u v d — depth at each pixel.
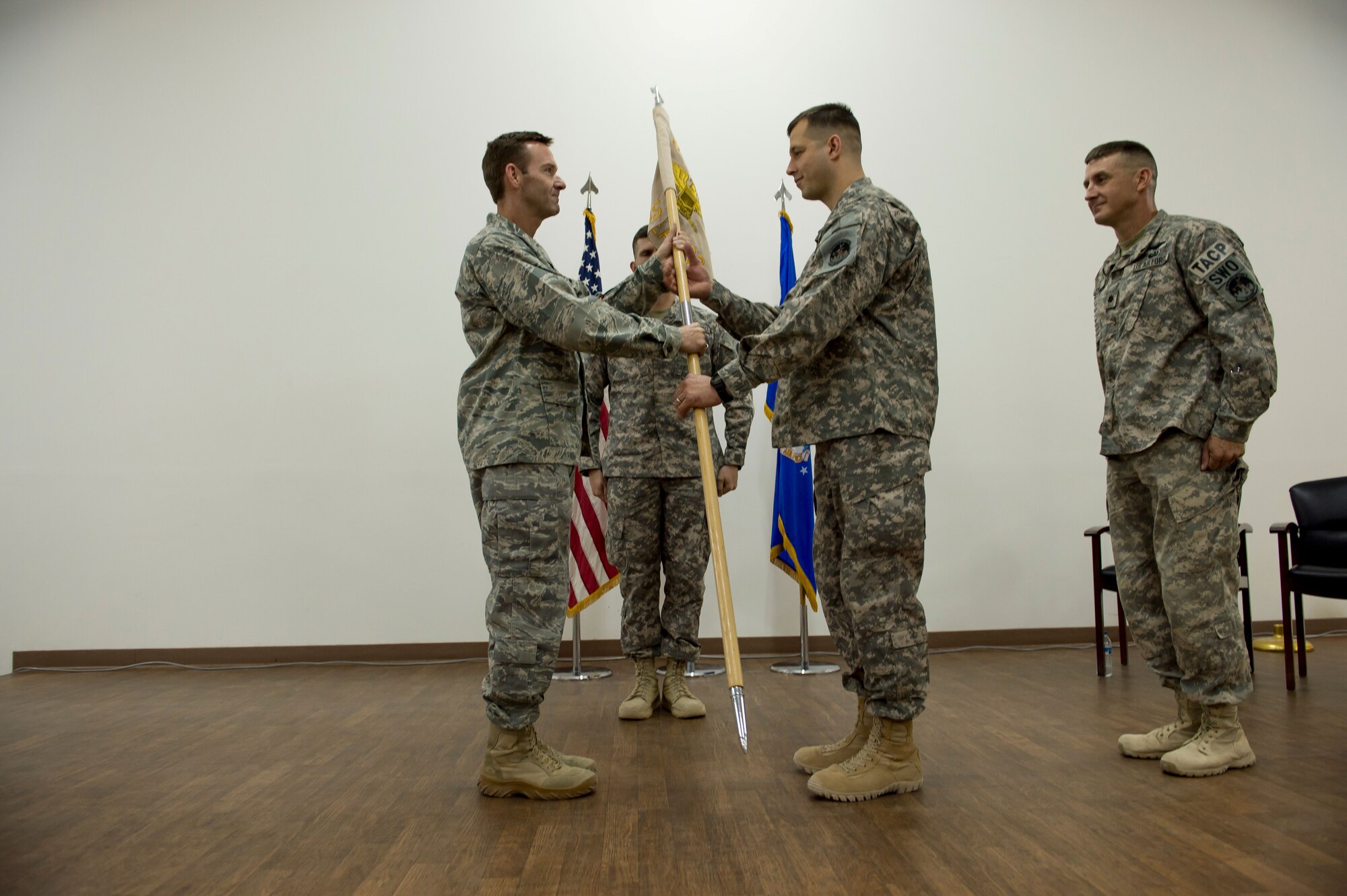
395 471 3.82
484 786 1.77
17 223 3.93
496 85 4.00
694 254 2.02
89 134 3.96
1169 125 4.19
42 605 3.76
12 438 3.83
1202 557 1.88
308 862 1.40
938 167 4.05
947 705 2.60
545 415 1.75
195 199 3.93
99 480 3.81
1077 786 1.76
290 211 3.93
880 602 1.68
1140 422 1.95
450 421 3.84
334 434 3.84
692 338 1.77
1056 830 1.49
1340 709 2.49
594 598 3.35
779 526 3.39
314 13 4.01
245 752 2.18
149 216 3.92
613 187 3.97
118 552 3.79
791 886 1.26
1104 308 2.11
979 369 3.96
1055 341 4.01
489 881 1.31
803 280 1.72
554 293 1.69
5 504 3.81
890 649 1.67
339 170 3.95
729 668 1.58
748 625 3.78
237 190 3.94
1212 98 4.23
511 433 1.73
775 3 4.07
